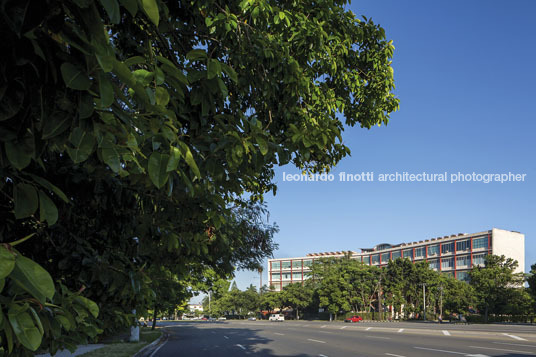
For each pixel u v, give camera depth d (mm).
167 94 2170
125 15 3025
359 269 78750
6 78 1553
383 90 7500
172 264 5441
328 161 4301
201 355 17219
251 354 16969
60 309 2322
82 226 4457
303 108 5672
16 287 1787
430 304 74812
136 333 22859
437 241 96062
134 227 4426
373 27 7121
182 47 3957
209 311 137750
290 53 5156
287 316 110812
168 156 2174
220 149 3219
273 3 4789
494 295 58625
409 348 17828
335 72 6324
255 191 6004
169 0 3443
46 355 12094
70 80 1605
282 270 139875
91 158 2814
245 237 15453
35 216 3379
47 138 1801
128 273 4012
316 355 15922
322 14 5707
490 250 83188
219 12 4043
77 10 1582
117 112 1937
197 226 4855
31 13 1439
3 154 1720
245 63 4289
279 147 3311
